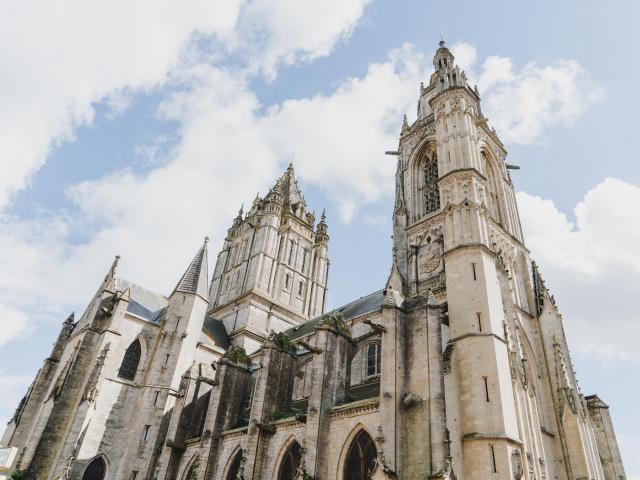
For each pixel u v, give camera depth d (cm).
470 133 6188
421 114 8425
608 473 5338
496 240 6031
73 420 5631
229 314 9031
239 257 10169
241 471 4481
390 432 3559
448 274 4875
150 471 5619
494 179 7038
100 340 6328
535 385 5238
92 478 5688
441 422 3512
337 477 3853
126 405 6256
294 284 9862
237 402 5703
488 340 4178
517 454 3622
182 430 5794
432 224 6278
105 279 7194
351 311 6950
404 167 7512
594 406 5769
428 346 3894
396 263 6356
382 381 3856
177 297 7144
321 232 11038
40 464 5447
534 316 5844
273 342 5350
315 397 4281
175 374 6475
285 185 11156
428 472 3322
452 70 7206
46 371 7062
